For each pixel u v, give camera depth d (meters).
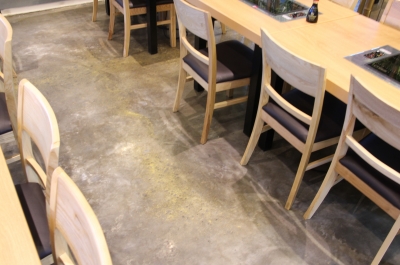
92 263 0.83
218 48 2.35
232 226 1.81
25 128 1.31
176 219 1.83
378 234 1.80
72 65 3.05
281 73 1.62
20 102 1.28
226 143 2.33
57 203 0.97
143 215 1.84
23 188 1.38
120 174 2.07
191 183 2.03
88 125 2.41
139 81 2.89
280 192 2.00
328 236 1.78
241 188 2.01
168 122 2.48
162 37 3.56
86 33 3.57
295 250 1.71
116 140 2.30
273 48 1.56
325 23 2.03
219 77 2.08
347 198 1.98
